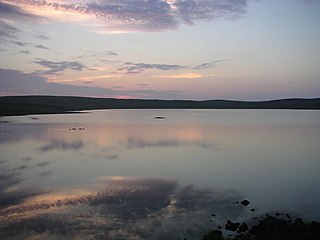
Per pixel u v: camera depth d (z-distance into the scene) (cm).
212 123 8138
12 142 4306
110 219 1641
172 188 2194
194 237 1448
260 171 2722
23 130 5925
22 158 3180
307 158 3319
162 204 1867
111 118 10288
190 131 6062
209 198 1986
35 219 1636
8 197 1962
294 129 6469
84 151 3691
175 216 1684
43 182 2298
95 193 2061
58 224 1578
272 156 3425
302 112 15738
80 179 2395
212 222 1609
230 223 1572
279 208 1825
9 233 1482
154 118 10450
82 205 1839
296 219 1616
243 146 4150
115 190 2131
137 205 1847
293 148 3997
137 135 5362
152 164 2972
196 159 3231
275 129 6462
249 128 6694
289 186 2278
